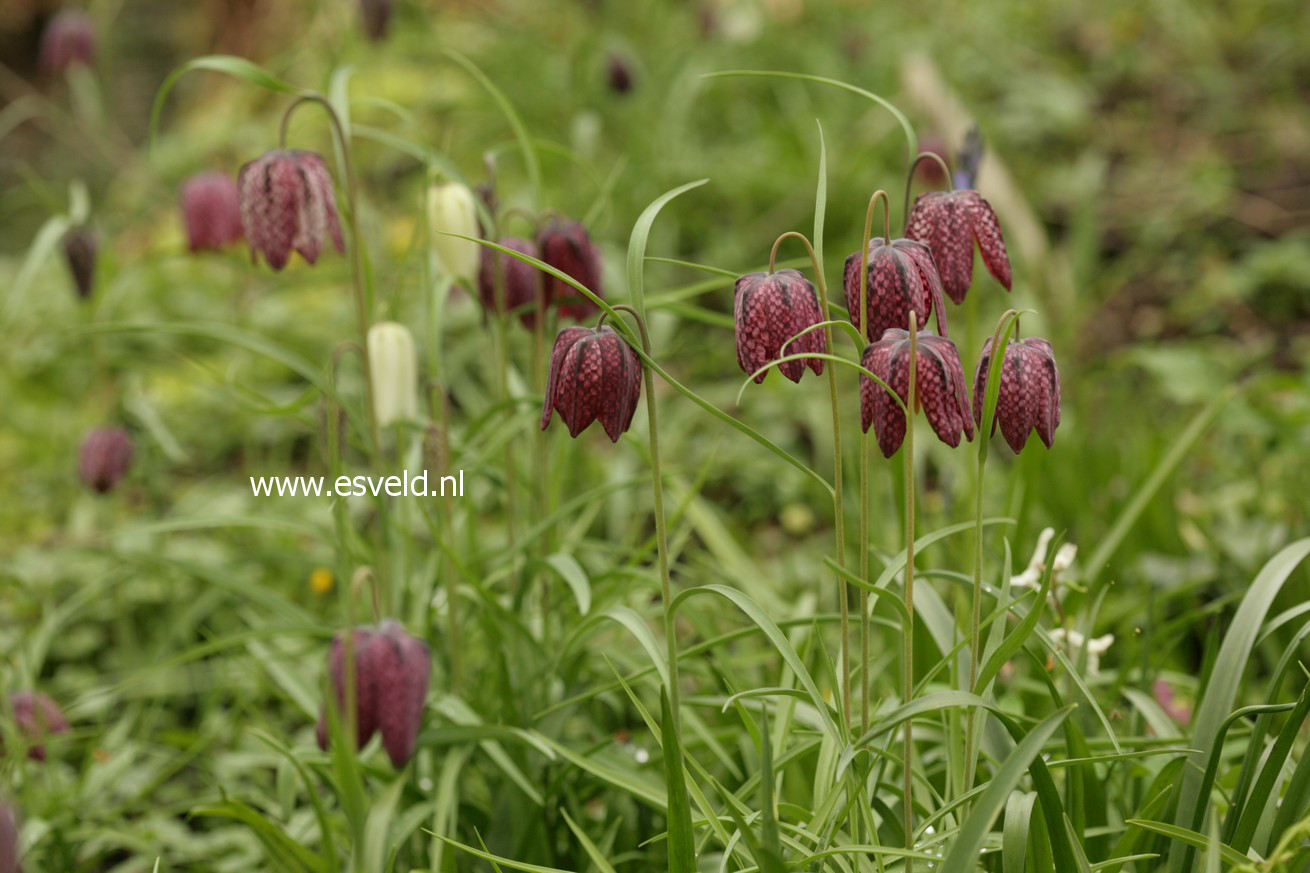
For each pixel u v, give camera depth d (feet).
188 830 14.06
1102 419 19.57
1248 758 8.95
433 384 11.96
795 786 10.51
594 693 10.86
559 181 28.81
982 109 32.17
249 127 32.91
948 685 11.74
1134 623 14.85
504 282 12.30
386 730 9.45
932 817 8.43
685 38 34.40
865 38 31.50
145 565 15.78
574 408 8.04
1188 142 30.76
